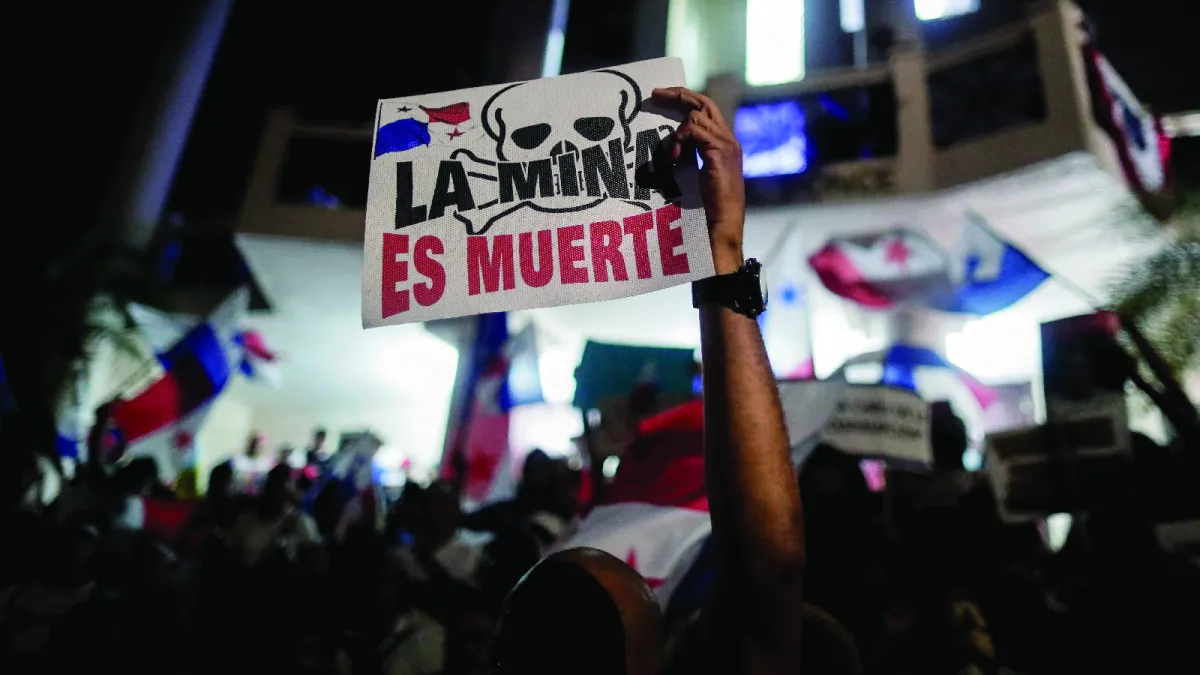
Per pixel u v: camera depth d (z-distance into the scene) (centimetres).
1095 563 308
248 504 632
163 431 783
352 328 1385
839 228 1046
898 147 1020
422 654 446
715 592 121
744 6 1503
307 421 1677
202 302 1312
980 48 1018
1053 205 961
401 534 567
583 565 130
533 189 182
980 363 1106
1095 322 335
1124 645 286
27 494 602
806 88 1083
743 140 1087
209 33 1327
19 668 461
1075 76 937
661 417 377
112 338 1098
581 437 529
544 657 125
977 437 1002
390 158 188
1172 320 482
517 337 822
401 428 1617
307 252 1216
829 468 371
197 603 514
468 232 180
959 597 325
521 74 1338
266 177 1234
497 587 428
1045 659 312
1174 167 1091
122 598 496
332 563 489
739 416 126
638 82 190
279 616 485
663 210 174
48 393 1018
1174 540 296
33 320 1048
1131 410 461
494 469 777
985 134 985
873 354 386
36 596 484
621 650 123
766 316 1005
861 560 349
